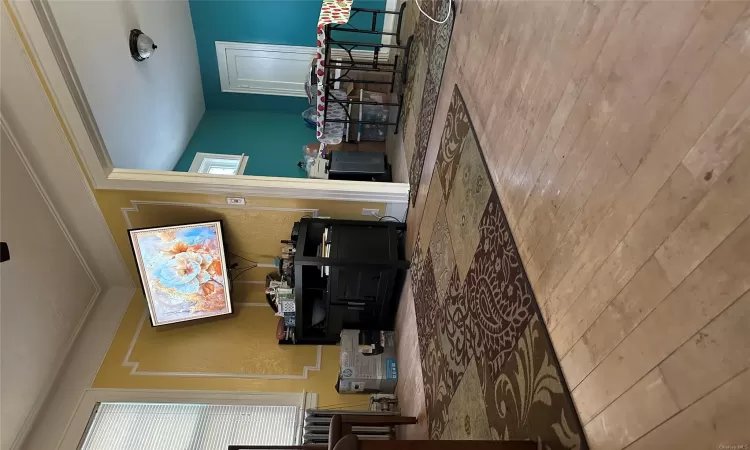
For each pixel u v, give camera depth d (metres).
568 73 0.90
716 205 0.54
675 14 0.62
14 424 2.23
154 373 2.70
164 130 3.23
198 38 3.71
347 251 2.48
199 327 2.96
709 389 0.54
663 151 0.63
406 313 2.45
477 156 1.42
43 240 2.37
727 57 0.53
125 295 3.04
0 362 2.08
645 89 0.67
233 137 3.93
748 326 0.50
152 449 2.43
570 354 0.84
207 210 2.66
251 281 3.16
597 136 0.79
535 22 1.05
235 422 2.58
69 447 2.36
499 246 1.21
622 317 0.70
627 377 0.68
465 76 1.60
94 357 2.71
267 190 2.55
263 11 3.60
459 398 1.44
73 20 2.02
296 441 2.52
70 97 2.07
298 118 4.20
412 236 2.44
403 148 2.84
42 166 2.28
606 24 0.77
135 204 2.57
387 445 0.93
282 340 2.93
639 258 0.67
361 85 3.56
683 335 0.58
